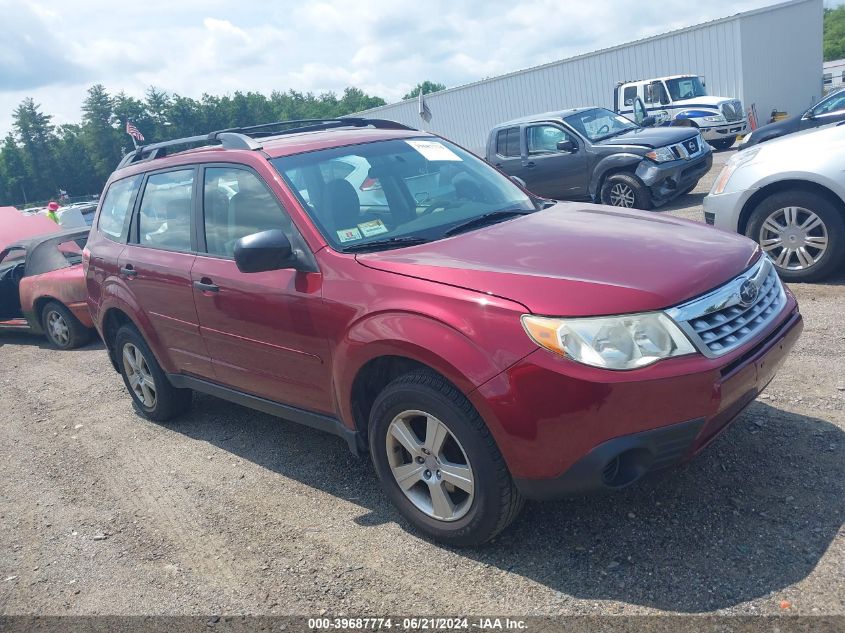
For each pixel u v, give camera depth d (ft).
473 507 10.16
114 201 18.17
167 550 12.11
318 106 467.93
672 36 75.10
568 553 10.26
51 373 25.38
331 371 11.82
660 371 8.92
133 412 19.51
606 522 10.81
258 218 13.17
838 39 354.95
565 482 9.29
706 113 65.62
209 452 15.90
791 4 78.64
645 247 10.67
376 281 10.91
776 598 8.75
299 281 12.03
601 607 9.07
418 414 10.53
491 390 9.34
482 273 10.11
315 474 14.06
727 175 21.44
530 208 14.01
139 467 15.71
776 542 9.75
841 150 19.10
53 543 12.97
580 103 82.74
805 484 10.92
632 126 40.60
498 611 9.32
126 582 11.34
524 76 86.33
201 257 14.35
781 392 13.99
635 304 9.15
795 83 81.20
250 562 11.34
